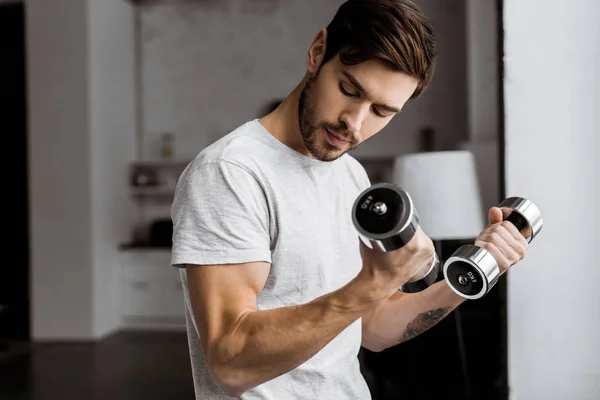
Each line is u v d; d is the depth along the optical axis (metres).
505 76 1.86
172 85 6.50
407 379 3.54
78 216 5.58
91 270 5.57
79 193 5.58
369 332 1.31
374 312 1.30
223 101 6.43
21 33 5.88
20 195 5.89
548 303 1.87
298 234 1.08
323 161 1.07
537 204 1.85
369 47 0.93
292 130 1.10
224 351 0.88
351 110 0.97
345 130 0.98
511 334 1.89
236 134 1.08
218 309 0.94
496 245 1.01
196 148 6.48
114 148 6.00
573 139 1.83
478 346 3.47
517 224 1.08
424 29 0.96
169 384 4.28
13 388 4.28
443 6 5.96
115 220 5.99
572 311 1.86
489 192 4.36
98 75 5.68
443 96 5.99
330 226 1.16
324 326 0.83
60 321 5.63
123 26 6.24
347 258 1.19
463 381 3.49
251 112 6.39
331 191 1.17
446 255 3.38
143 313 5.95
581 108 1.83
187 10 6.45
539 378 1.88
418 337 3.53
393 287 0.80
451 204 3.15
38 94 5.61
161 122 6.52
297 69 6.30
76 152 5.57
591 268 1.84
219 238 0.97
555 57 1.83
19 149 5.89
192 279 0.97
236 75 6.40
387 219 0.74
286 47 6.31
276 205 1.06
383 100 0.96
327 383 1.15
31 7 5.59
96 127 5.64
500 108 1.90
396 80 0.95
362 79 0.95
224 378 0.89
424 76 0.98
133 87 6.47
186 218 0.99
